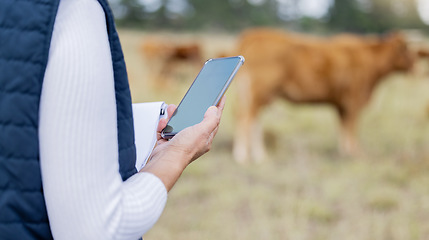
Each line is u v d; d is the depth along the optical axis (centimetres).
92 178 72
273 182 462
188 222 364
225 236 341
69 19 74
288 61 581
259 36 588
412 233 342
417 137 634
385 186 443
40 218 74
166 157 90
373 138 646
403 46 642
